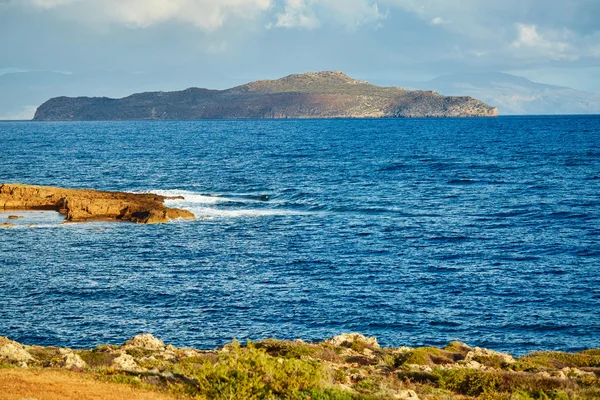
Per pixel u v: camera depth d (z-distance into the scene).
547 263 51.84
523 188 94.25
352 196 89.44
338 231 65.62
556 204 79.25
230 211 79.44
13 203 79.31
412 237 62.22
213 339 36.16
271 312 40.66
